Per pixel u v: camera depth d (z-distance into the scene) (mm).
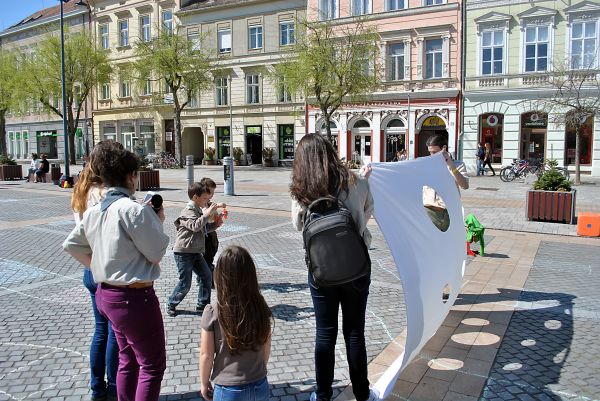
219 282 2646
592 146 25203
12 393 3625
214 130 37906
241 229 10766
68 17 44281
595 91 24000
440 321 3811
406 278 3088
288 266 7457
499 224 11242
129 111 41750
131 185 3104
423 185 3938
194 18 37719
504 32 26891
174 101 33969
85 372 3979
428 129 29953
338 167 3072
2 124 40562
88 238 2932
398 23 29766
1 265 7516
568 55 25391
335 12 31828
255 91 36250
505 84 27094
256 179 24281
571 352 4281
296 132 34688
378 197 3205
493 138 27875
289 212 13352
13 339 4633
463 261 4453
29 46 47219
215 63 36781
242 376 2635
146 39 40156
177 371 3986
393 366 3602
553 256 8148
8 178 24969
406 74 29969
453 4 28047
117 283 2850
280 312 5344
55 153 47094
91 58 36219
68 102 36219
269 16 34844
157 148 40406
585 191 18219
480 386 3684
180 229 5188
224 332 2617
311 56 25812
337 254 2908
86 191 3164
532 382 3752
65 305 5652
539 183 11797
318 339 3158
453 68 28516
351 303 3102
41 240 9523
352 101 28312
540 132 26609
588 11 24953
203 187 5207
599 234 9883
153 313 2953
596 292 6066
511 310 5352
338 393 3600
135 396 3014
